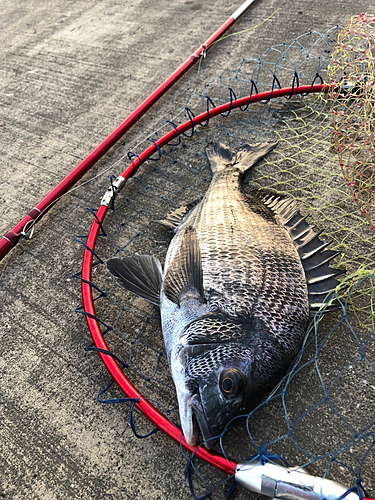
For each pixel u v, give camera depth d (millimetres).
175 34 940
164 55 888
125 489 383
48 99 847
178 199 616
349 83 595
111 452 406
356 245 522
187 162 660
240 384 341
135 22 1016
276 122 686
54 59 956
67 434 423
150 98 708
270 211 478
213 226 443
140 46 931
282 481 317
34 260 584
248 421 405
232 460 348
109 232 590
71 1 1167
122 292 523
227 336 365
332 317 463
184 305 399
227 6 988
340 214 555
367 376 424
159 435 408
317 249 447
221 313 382
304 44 812
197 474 382
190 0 1045
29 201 664
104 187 656
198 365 357
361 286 481
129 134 729
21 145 760
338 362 435
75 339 496
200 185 628
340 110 650
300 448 387
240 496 366
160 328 485
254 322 374
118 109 787
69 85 870
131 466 395
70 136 756
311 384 424
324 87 650
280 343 372
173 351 389
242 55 827
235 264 407
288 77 757
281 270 407
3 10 1192
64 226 617
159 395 436
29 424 436
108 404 438
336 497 302
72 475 397
